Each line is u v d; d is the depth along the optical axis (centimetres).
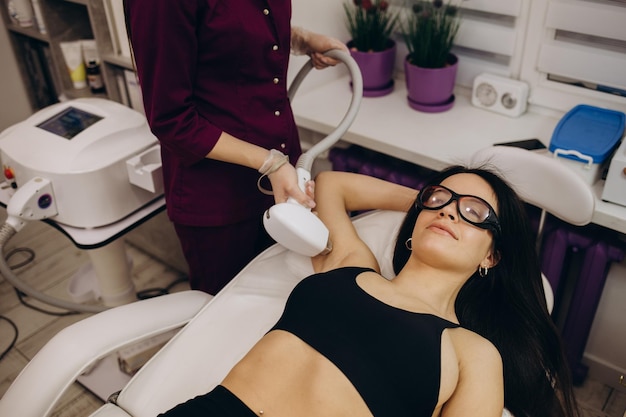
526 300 130
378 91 209
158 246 240
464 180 128
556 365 131
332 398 106
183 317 130
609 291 179
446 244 122
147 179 152
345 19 213
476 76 203
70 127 155
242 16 118
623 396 189
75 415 181
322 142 136
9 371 195
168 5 106
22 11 237
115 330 119
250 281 139
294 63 200
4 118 262
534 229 172
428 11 188
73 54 225
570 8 172
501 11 185
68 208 150
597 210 149
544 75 190
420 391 109
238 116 132
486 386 112
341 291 118
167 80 113
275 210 121
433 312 121
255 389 108
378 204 151
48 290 228
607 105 180
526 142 176
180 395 120
